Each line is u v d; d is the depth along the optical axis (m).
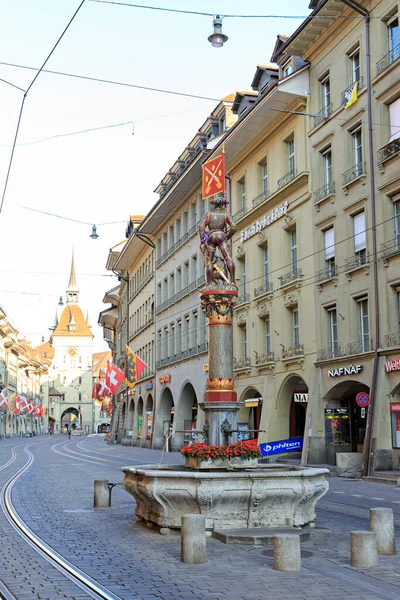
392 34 26.50
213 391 13.80
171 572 8.88
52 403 162.00
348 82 28.97
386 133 26.39
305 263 31.92
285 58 34.69
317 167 31.09
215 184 17.55
